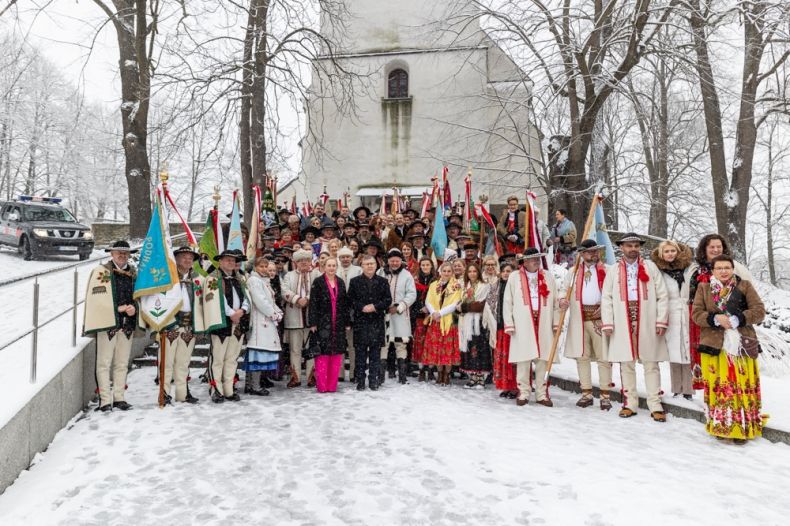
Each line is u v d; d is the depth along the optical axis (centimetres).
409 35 1994
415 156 1962
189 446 497
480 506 378
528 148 1784
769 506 375
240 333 680
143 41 1545
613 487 406
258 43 1505
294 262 784
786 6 1364
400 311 768
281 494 398
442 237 958
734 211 1588
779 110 1686
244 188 1536
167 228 648
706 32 1459
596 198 758
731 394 511
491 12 1509
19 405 434
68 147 3097
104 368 607
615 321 615
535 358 660
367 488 408
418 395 704
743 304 516
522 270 691
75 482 416
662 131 2078
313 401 667
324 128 2009
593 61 1494
